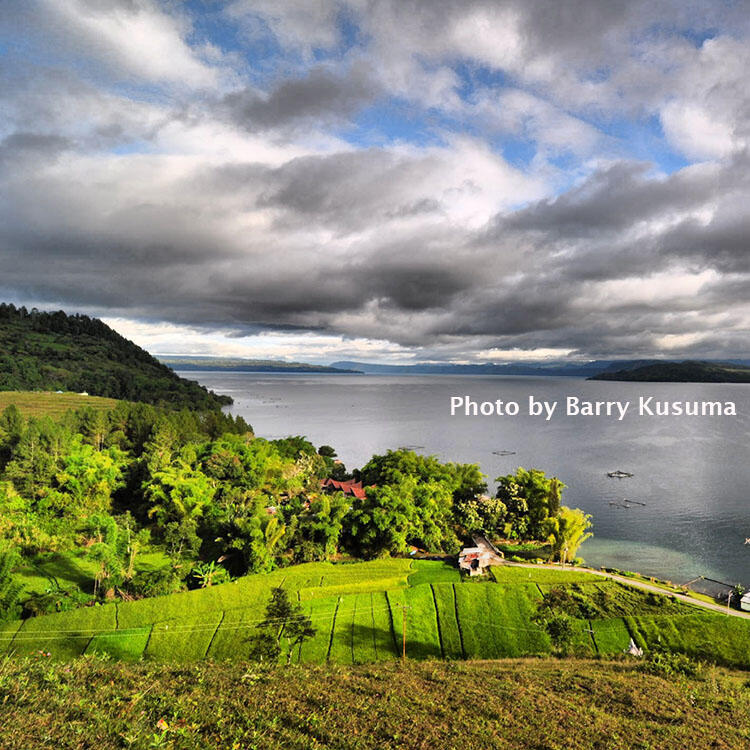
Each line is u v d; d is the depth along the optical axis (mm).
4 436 117562
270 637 50125
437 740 25172
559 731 28422
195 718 22750
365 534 83500
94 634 54781
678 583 80562
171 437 128500
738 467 167125
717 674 47000
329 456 163000
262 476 108812
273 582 68438
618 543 98188
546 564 79438
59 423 136500
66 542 78438
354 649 53406
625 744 27766
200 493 90188
